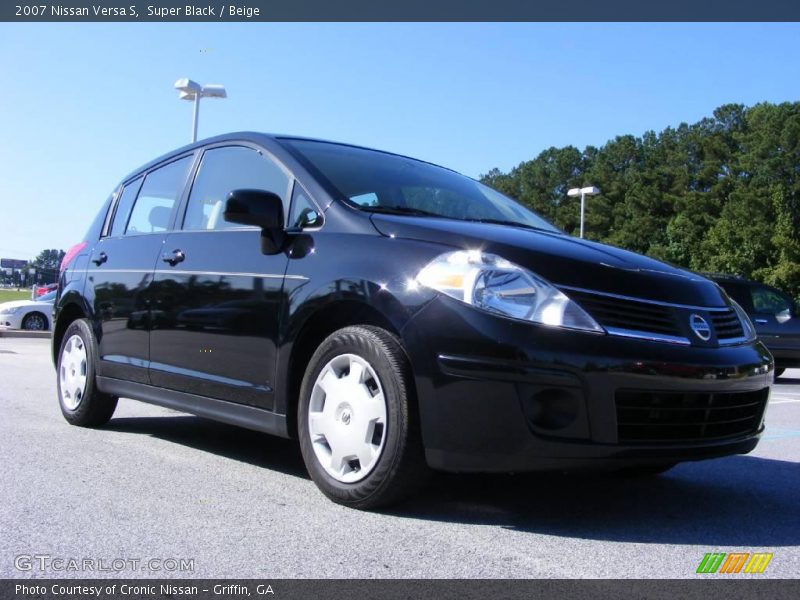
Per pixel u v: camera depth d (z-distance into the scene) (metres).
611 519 3.18
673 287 3.16
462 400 2.82
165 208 4.66
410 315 2.96
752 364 3.22
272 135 4.18
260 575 2.42
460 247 3.05
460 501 3.35
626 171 75.62
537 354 2.75
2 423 5.10
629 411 2.86
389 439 2.97
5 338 18.14
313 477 3.28
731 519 3.24
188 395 4.02
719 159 65.81
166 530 2.84
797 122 51.22
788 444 5.28
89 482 3.52
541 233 3.55
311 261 3.42
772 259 48.16
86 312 4.98
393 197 3.83
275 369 3.49
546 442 2.74
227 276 3.81
